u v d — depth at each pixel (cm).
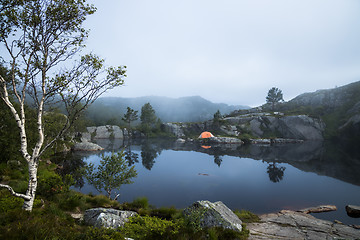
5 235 453
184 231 700
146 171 2712
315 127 8906
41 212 724
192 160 3731
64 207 1013
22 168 1800
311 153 4891
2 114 1666
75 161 3262
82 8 731
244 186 2077
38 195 1076
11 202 763
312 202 1620
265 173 2739
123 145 6456
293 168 3108
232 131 9650
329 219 1263
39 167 2250
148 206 1339
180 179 2312
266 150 5550
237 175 2595
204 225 859
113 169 1370
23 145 676
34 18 659
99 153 4334
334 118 10006
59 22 705
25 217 582
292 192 1888
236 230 847
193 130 11112
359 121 8338
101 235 554
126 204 1298
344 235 923
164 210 1165
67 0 689
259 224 1079
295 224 1081
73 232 577
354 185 2153
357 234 938
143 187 1953
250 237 844
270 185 2131
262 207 1495
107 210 866
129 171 1398
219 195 1767
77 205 1088
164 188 1936
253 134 9575
